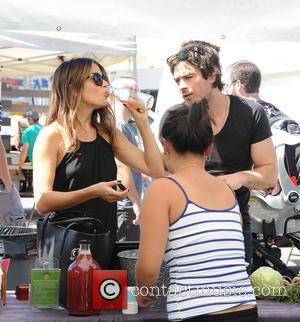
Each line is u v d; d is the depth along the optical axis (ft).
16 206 18.33
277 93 31.63
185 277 8.73
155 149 11.94
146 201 8.84
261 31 13.32
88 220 10.74
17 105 47.37
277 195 19.20
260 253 18.90
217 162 13.08
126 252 11.16
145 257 8.69
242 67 19.63
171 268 8.93
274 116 20.85
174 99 24.67
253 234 19.71
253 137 13.14
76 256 10.52
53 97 11.37
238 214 9.24
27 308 10.78
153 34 13.01
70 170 11.10
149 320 10.09
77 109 11.23
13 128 58.29
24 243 13.56
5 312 10.51
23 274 13.61
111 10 12.76
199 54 12.75
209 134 9.21
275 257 18.81
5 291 11.05
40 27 12.48
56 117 11.30
